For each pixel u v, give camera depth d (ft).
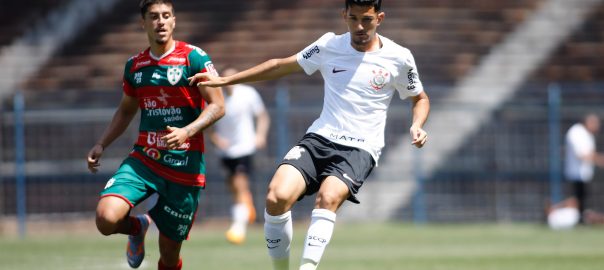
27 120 201.46
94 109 205.77
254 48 252.42
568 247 137.90
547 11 261.03
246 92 153.79
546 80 247.91
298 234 172.04
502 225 199.82
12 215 205.26
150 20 71.05
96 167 75.31
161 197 72.33
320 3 261.44
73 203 208.03
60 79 259.19
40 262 115.96
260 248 138.51
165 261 75.66
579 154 190.70
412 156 212.84
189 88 72.23
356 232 175.94
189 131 69.26
